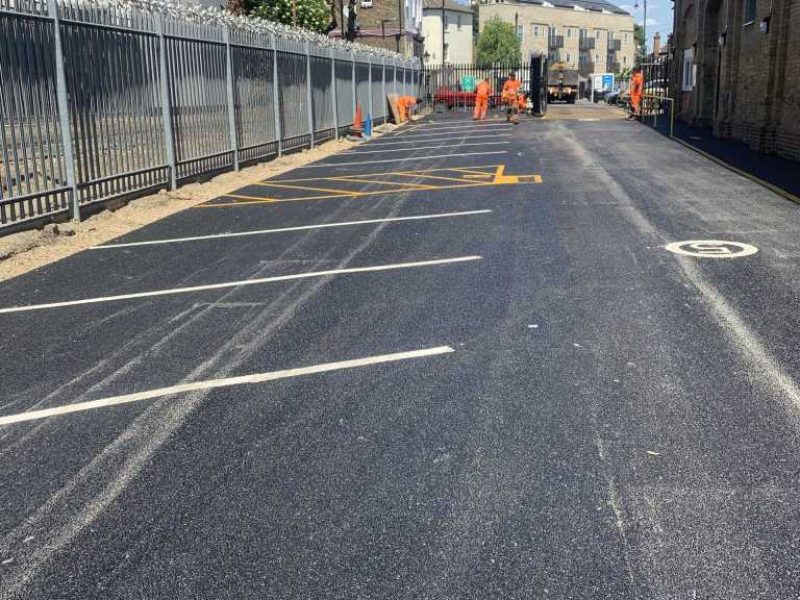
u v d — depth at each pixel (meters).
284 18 37.09
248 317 6.93
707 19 26.72
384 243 9.80
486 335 6.25
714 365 5.52
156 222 11.69
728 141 21.92
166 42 13.87
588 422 4.71
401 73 39.09
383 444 4.52
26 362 6.02
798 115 16.91
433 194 13.81
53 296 7.80
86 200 11.55
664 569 3.35
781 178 14.33
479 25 100.50
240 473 4.25
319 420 4.85
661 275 7.85
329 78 24.92
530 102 37.94
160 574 3.42
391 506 3.88
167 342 6.35
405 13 59.81
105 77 11.95
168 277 8.42
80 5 11.27
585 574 3.33
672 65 33.91
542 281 7.76
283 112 20.50
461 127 31.41
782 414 4.74
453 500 3.92
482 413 4.87
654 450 4.36
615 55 116.31
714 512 3.75
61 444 4.66
